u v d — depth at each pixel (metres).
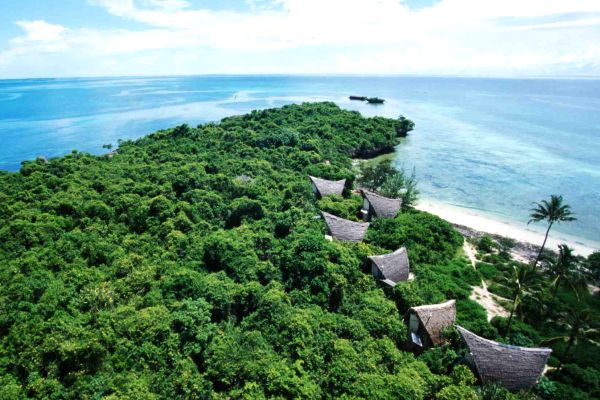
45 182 63.00
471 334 32.56
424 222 56.06
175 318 32.03
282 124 112.25
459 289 43.53
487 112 189.12
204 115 180.25
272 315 34.78
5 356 30.02
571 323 33.94
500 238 60.88
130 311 33.59
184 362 29.47
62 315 33.53
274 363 29.55
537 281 46.28
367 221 59.09
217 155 81.19
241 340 32.53
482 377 30.69
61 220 49.38
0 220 48.88
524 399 29.14
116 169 70.31
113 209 53.97
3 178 65.12
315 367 30.25
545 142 121.62
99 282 38.72
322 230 51.25
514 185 84.69
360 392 27.39
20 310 34.06
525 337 36.38
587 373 32.03
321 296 39.09
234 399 27.23
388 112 186.50
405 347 35.31
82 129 144.12
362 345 32.16
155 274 40.28
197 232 49.41
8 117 172.75
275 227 52.31
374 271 44.03
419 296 39.56
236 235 48.09
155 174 66.50
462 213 71.38
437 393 28.12
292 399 27.16
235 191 62.38
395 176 69.56
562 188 82.75
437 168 95.56
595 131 138.25
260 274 42.16
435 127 146.62
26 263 40.25
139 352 30.17
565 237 62.50
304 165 81.56
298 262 41.75
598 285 49.09
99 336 30.81
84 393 26.88
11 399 25.97
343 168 83.62
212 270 43.88
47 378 28.19
